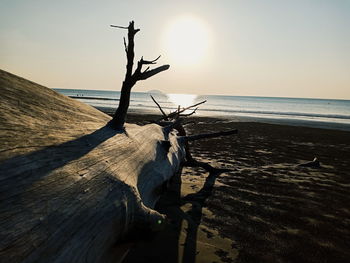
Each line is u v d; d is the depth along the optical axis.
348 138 15.70
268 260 3.27
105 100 66.69
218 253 3.35
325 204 5.21
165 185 4.71
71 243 1.73
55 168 2.18
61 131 3.17
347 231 4.13
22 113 3.30
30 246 1.47
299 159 9.55
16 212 1.57
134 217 2.59
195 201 5.14
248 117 32.09
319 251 3.54
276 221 4.39
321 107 73.75
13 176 1.83
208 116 32.34
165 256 3.19
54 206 1.80
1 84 3.98
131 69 4.03
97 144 3.14
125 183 2.68
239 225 4.19
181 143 7.29
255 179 6.82
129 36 3.94
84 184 2.21
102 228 2.07
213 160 9.04
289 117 34.59
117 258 2.57
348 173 7.70
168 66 4.58
